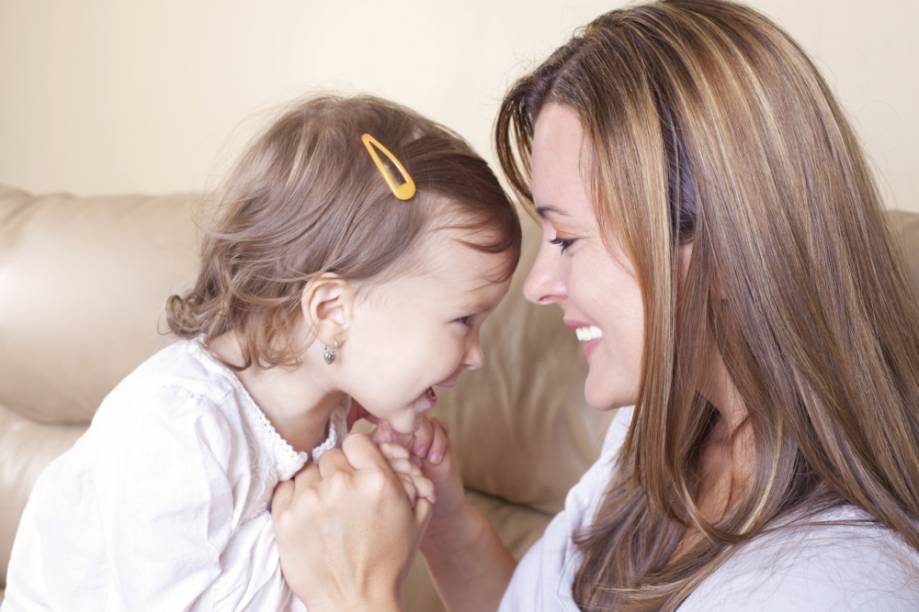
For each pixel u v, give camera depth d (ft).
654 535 2.98
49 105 9.61
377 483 2.90
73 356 5.27
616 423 3.56
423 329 3.20
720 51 2.46
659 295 2.49
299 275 3.14
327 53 7.47
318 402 3.33
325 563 2.88
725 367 2.68
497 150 3.26
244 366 3.19
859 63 5.09
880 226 2.54
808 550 2.31
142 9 8.64
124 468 2.89
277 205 3.18
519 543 4.48
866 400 2.44
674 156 2.46
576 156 2.66
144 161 8.98
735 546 2.49
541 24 6.24
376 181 3.14
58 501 3.09
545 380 4.36
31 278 5.36
